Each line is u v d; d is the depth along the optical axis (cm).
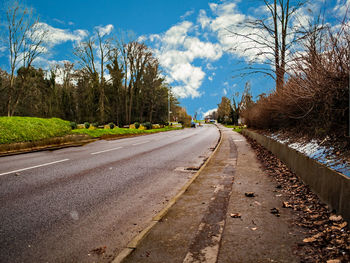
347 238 298
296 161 655
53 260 296
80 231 377
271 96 1291
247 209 429
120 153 1281
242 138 2266
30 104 4747
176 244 309
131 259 277
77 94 6241
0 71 4375
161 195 573
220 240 316
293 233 330
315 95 614
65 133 1759
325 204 420
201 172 779
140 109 6450
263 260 266
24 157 1109
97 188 620
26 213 445
